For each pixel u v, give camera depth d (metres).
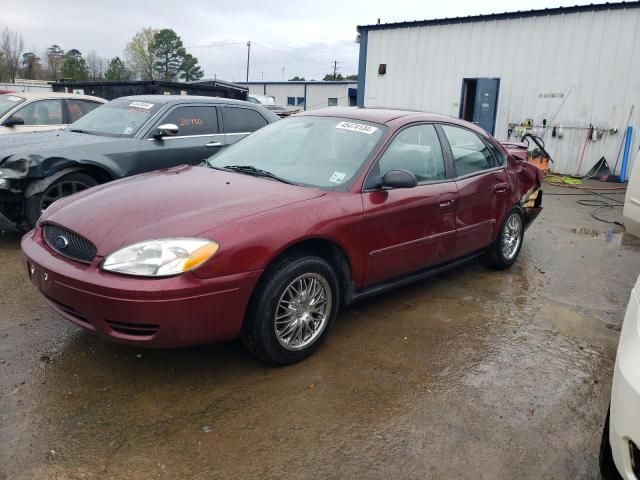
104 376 3.05
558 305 4.45
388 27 13.86
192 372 3.14
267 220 2.99
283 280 3.03
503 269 5.29
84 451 2.45
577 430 2.77
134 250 2.70
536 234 6.86
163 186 3.45
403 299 4.43
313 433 2.65
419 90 13.68
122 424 2.65
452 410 2.89
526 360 3.48
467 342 3.70
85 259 2.84
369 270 3.62
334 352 3.46
